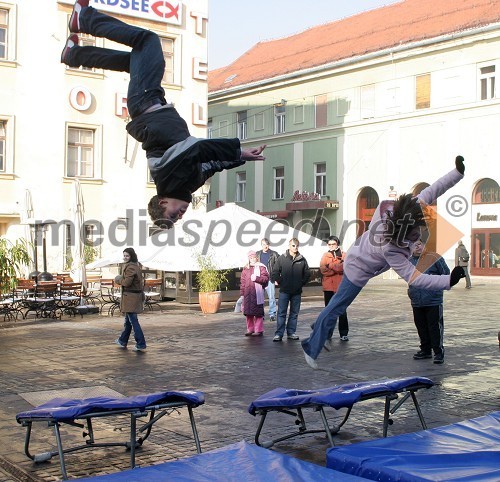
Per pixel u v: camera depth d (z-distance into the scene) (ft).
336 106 126.62
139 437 22.79
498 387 30.40
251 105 142.10
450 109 110.63
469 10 114.42
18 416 19.71
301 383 31.65
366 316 59.52
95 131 93.04
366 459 14.87
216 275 64.28
